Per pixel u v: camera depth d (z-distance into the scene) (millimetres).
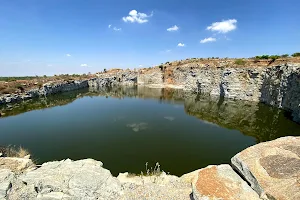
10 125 36469
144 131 31797
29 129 33812
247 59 65688
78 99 65188
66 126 35344
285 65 41781
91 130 32781
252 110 43188
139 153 23484
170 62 111062
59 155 23375
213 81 69000
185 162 21109
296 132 28062
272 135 28016
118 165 20547
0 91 55938
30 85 67562
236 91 57594
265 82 49969
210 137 28703
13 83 64500
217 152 23641
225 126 33906
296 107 34750
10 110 48219
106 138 28750
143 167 20031
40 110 48875
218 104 51656
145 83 108562
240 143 26266
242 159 12094
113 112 45719
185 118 39812
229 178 11680
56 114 44688
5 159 16953
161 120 38375
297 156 11359
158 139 28062
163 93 76688
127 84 111500
